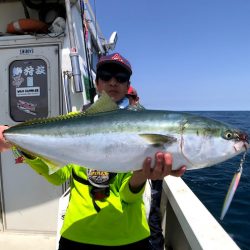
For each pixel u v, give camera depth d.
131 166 1.85
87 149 1.89
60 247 2.21
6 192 4.05
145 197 2.60
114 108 1.94
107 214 2.12
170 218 3.70
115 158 1.85
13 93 4.03
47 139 1.95
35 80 4.00
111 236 2.12
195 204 2.85
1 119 4.03
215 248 2.07
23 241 3.87
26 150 2.01
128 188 2.00
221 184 12.11
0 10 4.36
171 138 1.77
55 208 4.02
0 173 4.02
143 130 1.81
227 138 1.79
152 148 1.79
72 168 2.29
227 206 1.66
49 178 2.22
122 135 1.83
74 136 1.91
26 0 4.12
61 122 1.96
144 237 2.17
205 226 2.38
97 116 1.91
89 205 2.15
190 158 1.78
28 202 4.03
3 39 3.98
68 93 3.76
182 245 3.17
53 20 4.20
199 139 1.77
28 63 4.00
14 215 4.06
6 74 4.00
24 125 2.01
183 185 3.47
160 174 1.79
